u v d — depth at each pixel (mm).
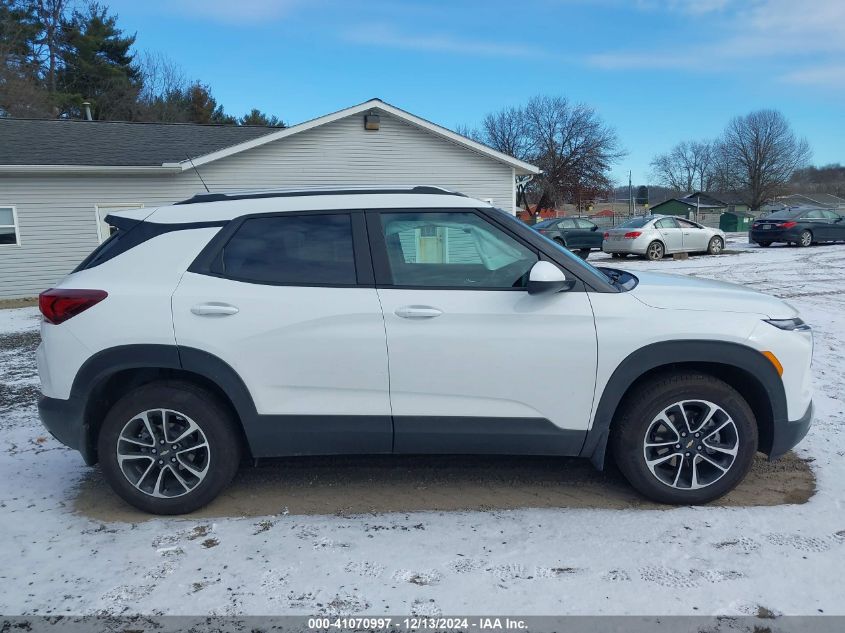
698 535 3189
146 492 3484
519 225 3535
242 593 2768
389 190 3705
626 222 20688
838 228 22328
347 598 2723
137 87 45281
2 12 38750
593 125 52688
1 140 15961
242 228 3523
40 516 3533
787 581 2789
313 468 4133
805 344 3494
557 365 3373
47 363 3434
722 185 77062
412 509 3557
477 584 2809
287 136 15906
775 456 3541
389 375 3381
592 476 3967
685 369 3527
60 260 15219
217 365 3348
